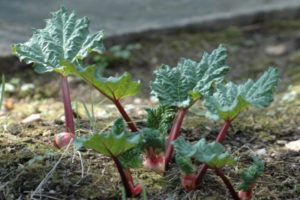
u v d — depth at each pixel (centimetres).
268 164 104
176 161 93
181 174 96
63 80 103
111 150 88
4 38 183
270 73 94
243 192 91
